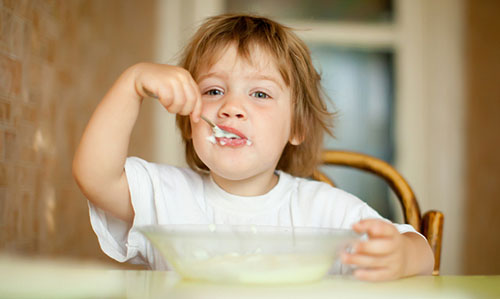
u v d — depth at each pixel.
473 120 3.21
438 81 3.24
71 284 0.48
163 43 3.06
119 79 0.92
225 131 1.04
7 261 0.58
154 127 2.90
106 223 1.04
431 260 0.85
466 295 0.49
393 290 0.51
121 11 2.56
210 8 3.12
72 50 1.88
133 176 1.04
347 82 3.23
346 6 3.24
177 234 0.54
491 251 3.11
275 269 0.53
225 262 0.54
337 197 1.17
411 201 1.30
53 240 1.65
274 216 1.15
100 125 0.93
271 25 1.24
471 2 3.24
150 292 0.46
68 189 1.82
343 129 3.21
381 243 0.62
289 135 1.22
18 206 1.36
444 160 3.22
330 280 0.59
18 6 1.37
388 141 3.24
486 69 3.20
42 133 1.56
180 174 1.18
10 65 1.31
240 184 1.15
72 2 1.88
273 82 1.13
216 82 1.11
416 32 3.24
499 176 3.10
